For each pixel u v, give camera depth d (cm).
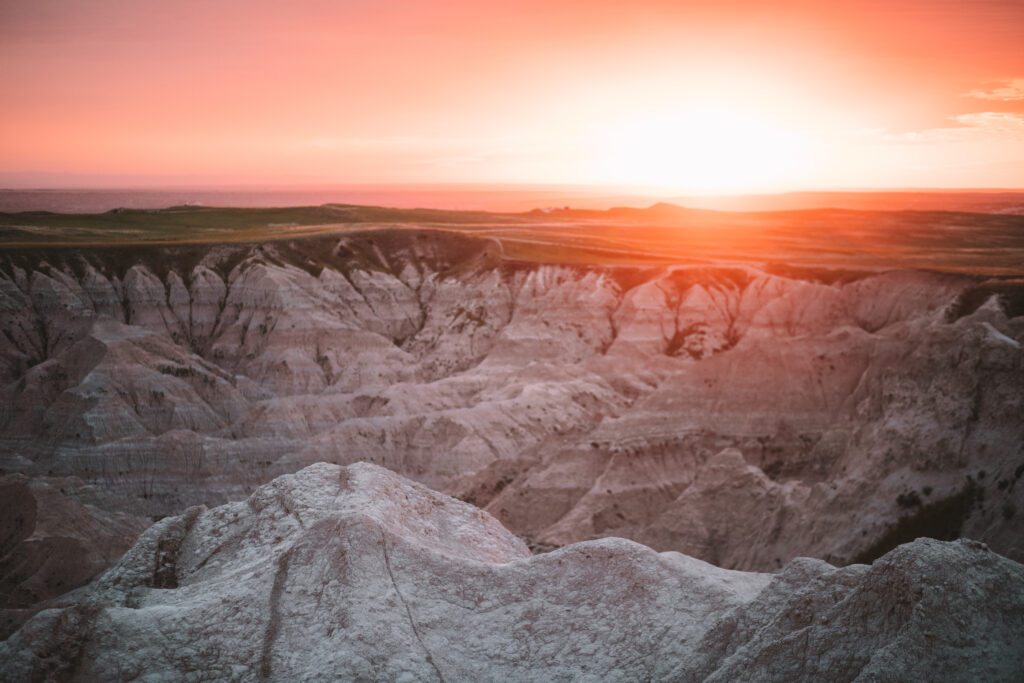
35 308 12275
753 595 3997
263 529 4500
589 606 3994
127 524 7412
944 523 5809
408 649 3775
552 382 10512
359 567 4053
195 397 10350
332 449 9150
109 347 10462
